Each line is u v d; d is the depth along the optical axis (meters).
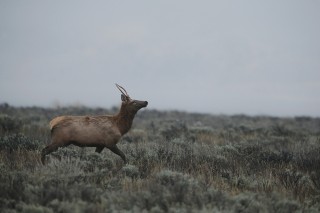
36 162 42.72
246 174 44.22
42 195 32.12
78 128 44.59
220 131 88.12
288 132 93.62
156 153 49.72
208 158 48.97
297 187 39.41
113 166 43.16
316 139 78.00
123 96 47.19
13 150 48.50
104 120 45.97
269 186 38.91
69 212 29.78
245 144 62.94
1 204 31.11
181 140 64.50
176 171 40.72
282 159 52.50
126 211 29.75
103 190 34.84
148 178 39.31
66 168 37.59
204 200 32.34
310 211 33.31
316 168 49.50
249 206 32.12
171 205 31.23
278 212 32.25
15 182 34.22
